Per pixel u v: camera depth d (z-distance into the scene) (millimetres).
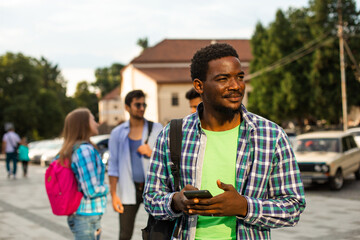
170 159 2076
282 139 1941
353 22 35469
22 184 15125
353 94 35688
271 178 1941
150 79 46562
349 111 36188
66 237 6758
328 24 35312
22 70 50750
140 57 50375
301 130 36969
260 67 39125
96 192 3453
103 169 3600
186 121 2121
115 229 7316
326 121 37125
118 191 4359
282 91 36906
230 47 1992
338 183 11828
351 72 35594
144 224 7543
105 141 19141
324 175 11531
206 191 1741
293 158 1945
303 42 36875
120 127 4402
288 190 1906
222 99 1945
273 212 1818
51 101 53406
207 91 1983
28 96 50719
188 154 2031
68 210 3410
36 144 30312
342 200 9977
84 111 3605
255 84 39656
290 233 6734
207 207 1772
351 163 12781
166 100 45531
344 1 35156
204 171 2004
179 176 2051
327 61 35469
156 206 2035
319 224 7336
